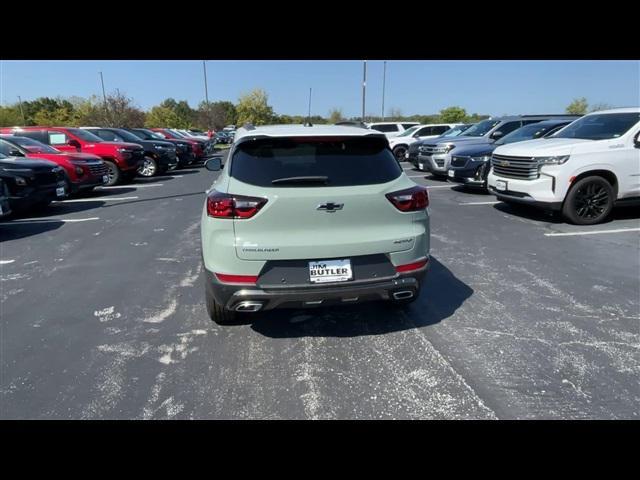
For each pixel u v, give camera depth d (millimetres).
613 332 3496
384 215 3102
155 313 4020
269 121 62312
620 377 2877
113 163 12891
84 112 45312
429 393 2754
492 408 2600
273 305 3025
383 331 3592
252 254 2957
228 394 2781
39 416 2586
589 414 2533
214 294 3129
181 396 2764
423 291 4434
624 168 6910
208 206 3029
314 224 2979
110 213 8820
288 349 3332
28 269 5332
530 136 10016
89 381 2938
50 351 3344
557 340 3385
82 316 3971
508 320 3746
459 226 7129
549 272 4910
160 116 56344
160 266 5383
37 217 8500
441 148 11969
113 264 5492
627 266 5059
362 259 3098
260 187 2967
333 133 3270
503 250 5777
